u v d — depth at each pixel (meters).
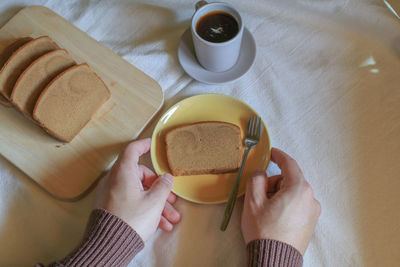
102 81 0.70
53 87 0.68
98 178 0.66
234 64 0.71
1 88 0.67
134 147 0.62
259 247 0.56
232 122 0.67
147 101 0.70
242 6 0.75
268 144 0.64
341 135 0.66
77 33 0.74
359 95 0.68
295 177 0.59
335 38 0.72
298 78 0.70
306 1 0.73
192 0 0.76
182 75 0.73
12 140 0.68
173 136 0.65
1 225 0.65
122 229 0.57
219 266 0.61
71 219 0.65
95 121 0.69
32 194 0.66
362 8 0.72
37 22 0.75
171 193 0.64
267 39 0.73
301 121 0.68
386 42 0.70
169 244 0.62
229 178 0.64
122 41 0.75
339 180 0.64
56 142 0.68
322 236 0.62
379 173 0.64
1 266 0.63
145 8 0.76
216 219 0.63
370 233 0.61
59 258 0.63
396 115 0.66
